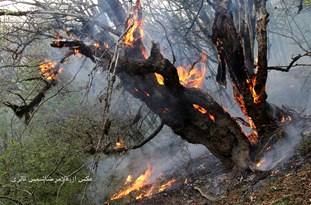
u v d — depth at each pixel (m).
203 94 7.50
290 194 5.86
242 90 7.22
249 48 7.30
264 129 7.58
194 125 7.61
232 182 7.38
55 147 8.25
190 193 7.93
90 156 8.59
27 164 7.93
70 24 7.20
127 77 7.28
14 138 8.66
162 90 7.33
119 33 6.93
